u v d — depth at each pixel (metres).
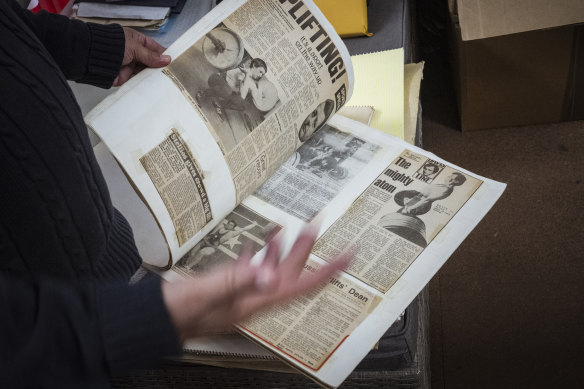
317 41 0.89
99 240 0.69
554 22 1.20
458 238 0.83
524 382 1.19
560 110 1.52
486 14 1.23
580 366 1.19
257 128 0.85
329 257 0.82
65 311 0.40
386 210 0.87
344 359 0.72
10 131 0.60
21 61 0.61
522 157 1.52
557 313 1.26
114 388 0.97
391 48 1.24
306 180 0.93
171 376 0.93
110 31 0.79
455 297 1.33
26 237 0.62
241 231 0.87
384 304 0.77
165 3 1.23
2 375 0.37
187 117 0.80
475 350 1.24
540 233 1.38
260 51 0.85
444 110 1.68
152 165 0.78
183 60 0.82
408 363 0.85
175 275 0.83
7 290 0.39
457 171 0.91
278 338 0.74
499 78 1.46
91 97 1.05
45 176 0.62
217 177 0.82
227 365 0.81
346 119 1.01
